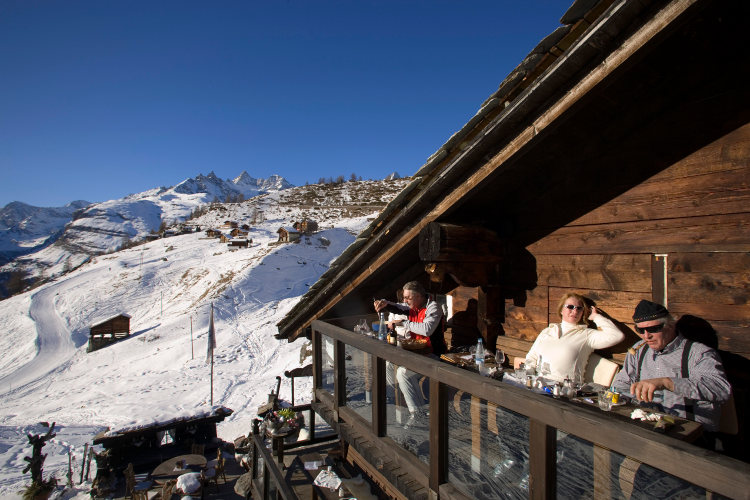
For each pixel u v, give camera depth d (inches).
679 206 98.3
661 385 79.7
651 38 69.2
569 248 124.6
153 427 373.1
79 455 566.3
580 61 77.8
